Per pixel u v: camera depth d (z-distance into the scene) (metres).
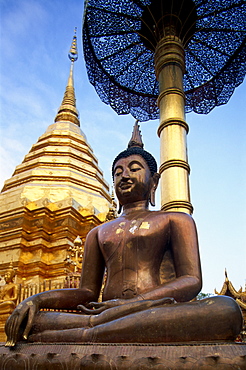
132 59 12.78
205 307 3.56
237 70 12.79
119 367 3.06
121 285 4.71
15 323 3.96
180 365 2.95
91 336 3.64
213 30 12.29
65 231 21.70
